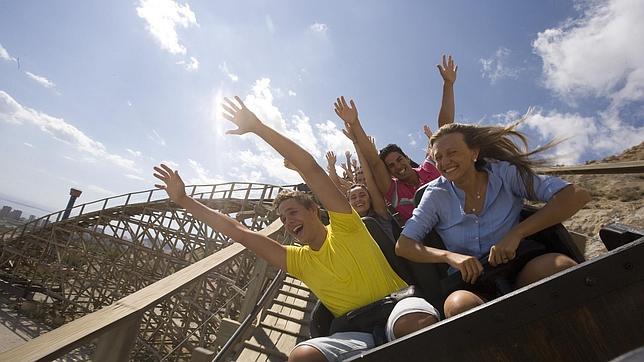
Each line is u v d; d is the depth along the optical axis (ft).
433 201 6.27
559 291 3.18
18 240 85.20
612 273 3.22
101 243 68.59
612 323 3.11
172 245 60.64
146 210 67.10
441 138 6.10
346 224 6.09
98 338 5.53
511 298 3.18
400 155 10.30
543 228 5.07
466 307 4.21
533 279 4.70
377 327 5.28
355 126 9.55
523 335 3.14
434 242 6.34
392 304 5.29
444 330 3.20
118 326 5.42
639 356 2.92
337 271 6.04
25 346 4.47
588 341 3.08
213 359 9.45
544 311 3.15
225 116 6.23
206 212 7.34
